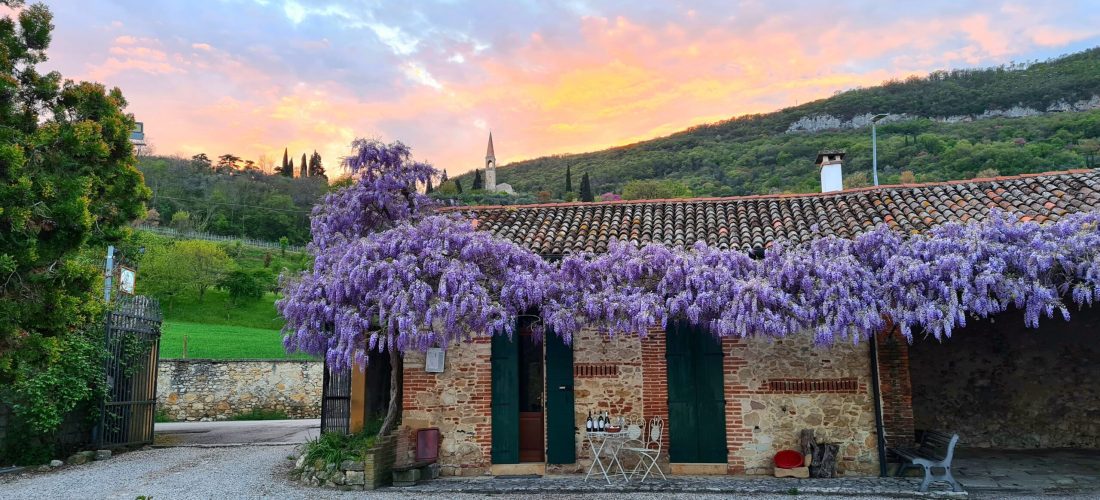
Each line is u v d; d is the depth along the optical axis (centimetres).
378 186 1088
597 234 1242
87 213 795
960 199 1238
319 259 1030
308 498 928
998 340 1374
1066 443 1317
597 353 1087
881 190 1359
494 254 984
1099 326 1333
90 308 934
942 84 9400
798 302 918
